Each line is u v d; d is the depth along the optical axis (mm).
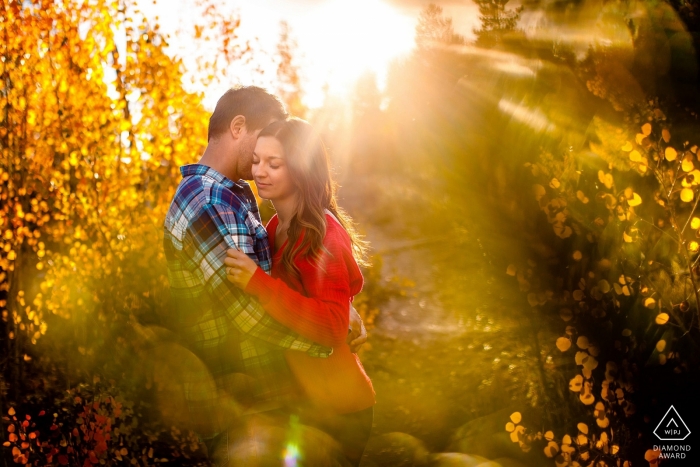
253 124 2514
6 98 4699
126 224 4980
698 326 2748
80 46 4758
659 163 2770
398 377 6012
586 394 2924
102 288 4867
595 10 3059
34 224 5207
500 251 3367
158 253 4973
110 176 4934
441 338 6539
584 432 3014
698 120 2971
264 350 2381
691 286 2756
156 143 5020
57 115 4766
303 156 2381
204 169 2447
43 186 4879
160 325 4922
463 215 3461
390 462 4598
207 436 2469
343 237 2438
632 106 3008
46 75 4750
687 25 3025
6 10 4590
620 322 2965
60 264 4879
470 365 5484
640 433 2896
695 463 2822
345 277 2357
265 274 2236
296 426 2365
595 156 3049
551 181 3023
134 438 4496
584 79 3127
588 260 3088
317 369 2404
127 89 4969
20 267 4918
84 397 4684
